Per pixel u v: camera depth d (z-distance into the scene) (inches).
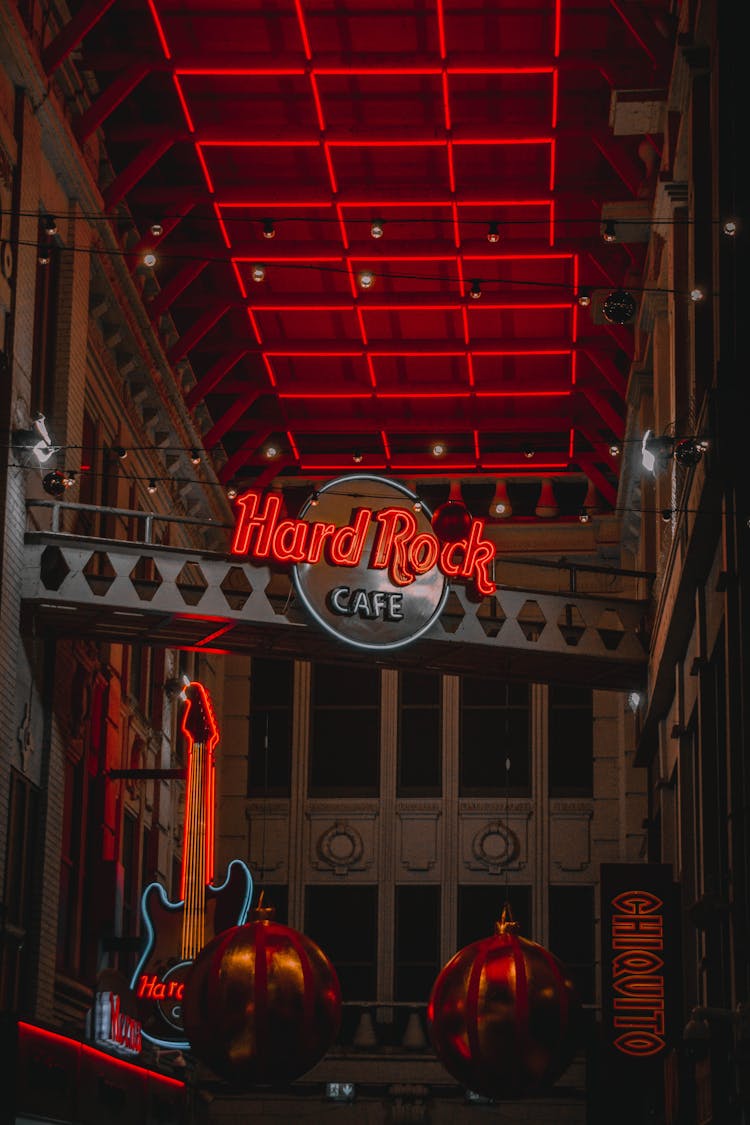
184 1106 1332.4
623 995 976.9
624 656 1151.0
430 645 1072.8
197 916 1147.9
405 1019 1519.4
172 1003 1100.5
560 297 1315.2
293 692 1609.3
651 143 1054.4
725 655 776.9
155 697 1385.3
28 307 920.9
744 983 719.1
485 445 1568.7
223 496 1528.1
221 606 995.3
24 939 938.7
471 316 1362.0
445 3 1043.3
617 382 1359.5
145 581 974.4
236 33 1073.5
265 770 1544.0
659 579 1084.5
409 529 1015.0
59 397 1008.9
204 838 1185.4
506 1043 649.0
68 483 937.5
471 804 1565.0
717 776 836.0
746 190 780.6
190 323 1401.3
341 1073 1457.9
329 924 1552.7
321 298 1320.1
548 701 1583.4
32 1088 851.4
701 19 851.4
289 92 1125.7
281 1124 1455.5
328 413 1517.0
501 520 1584.6
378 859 1561.3
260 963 655.8
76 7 1061.8
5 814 879.1
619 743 1562.5
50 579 979.3
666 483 1123.9
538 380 1445.6
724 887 808.9
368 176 1213.7
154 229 1155.3
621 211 1106.1
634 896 988.6
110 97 1045.8
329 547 999.0
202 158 1168.2
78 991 1064.8
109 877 1118.4
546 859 1546.5
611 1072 973.2
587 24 1055.0
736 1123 768.3
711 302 853.2
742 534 742.5
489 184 1211.2
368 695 1608.0
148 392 1258.6
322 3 1044.5
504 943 668.1
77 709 1057.5
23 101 919.7
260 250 1257.4
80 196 1037.8
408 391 1443.2
